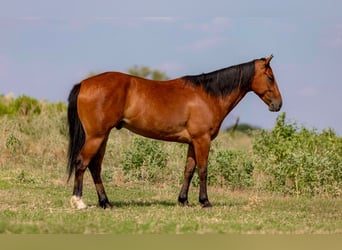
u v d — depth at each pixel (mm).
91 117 12945
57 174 19422
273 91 14484
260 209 14398
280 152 19422
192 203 15195
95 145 13016
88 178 19250
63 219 11922
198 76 14109
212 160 19344
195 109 13766
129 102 13312
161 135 13758
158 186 18656
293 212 14070
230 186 18688
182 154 20516
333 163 18188
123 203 14828
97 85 13000
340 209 14922
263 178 19203
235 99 14328
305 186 17797
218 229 11523
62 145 22562
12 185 17094
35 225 11266
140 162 19422
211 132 14031
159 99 13523
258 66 14438
